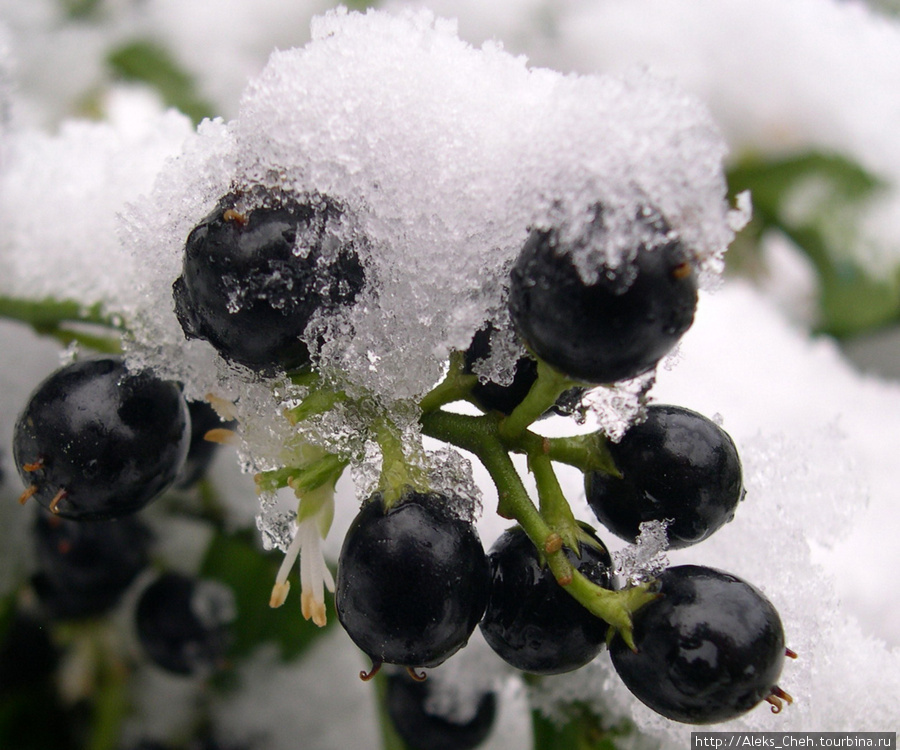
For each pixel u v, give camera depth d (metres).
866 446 0.17
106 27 0.19
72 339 0.12
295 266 0.09
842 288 0.20
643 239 0.09
